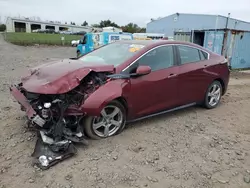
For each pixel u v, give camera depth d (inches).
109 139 163.8
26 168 130.0
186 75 204.7
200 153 155.0
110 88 155.2
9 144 152.2
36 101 143.3
